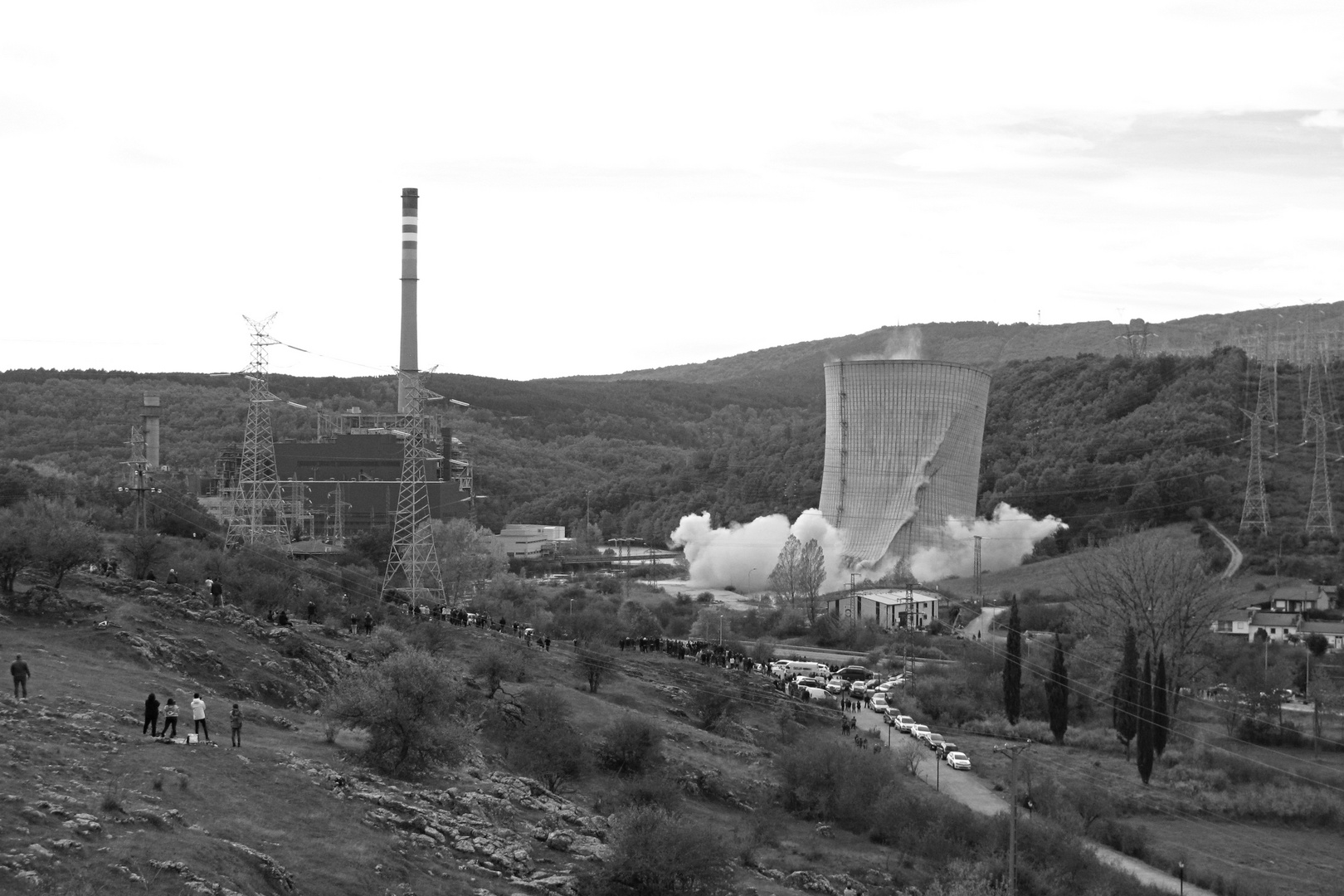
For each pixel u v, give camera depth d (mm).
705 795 101188
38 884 47281
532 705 100562
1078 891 92375
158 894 48812
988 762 134500
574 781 92812
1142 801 125938
